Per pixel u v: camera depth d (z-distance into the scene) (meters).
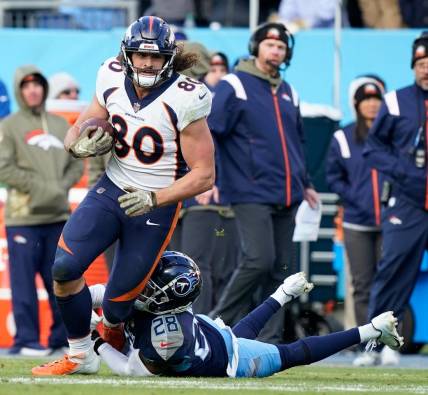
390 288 33.84
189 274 23.16
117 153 23.64
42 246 36.78
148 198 22.92
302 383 23.34
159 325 23.23
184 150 23.47
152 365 23.50
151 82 22.95
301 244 40.91
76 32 47.16
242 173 32.28
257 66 32.81
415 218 33.62
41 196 36.34
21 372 25.48
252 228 32.03
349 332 24.42
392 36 46.78
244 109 32.34
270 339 32.50
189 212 34.69
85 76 47.12
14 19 52.06
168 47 22.84
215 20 53.06
